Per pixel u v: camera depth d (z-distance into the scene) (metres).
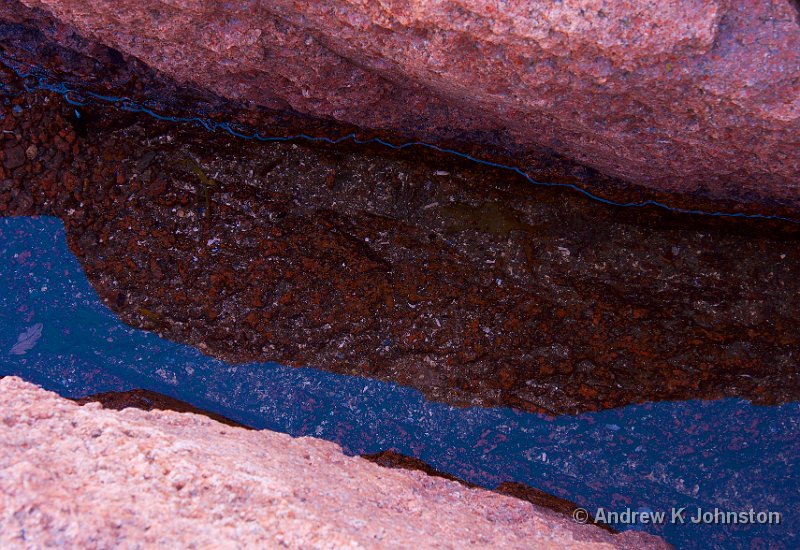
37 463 1.45
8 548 1.26
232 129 3.48
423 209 3.42
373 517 1.70
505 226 3.38
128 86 3.41
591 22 1.78
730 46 1.83
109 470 1.51
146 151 3.48
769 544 3.00
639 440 3.17
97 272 3.45
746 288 3.22
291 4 2.10
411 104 2.97
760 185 2.72
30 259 3.46
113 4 2.15
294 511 1.49
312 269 3.41
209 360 3.38
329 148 3.47
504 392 3.26
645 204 3.32
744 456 3.12
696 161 2.50
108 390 3.35
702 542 3.03
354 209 3.44
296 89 2.87
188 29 2.28
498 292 3.33
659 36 1.79
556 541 1.99
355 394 3.33
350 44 2.29
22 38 3.26
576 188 3.36
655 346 3.22
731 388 3.16
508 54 1.98
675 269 3.27
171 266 3.44
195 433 1.88
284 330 3.38
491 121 3.03
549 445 3.21
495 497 2.25
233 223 3.45
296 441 2.12
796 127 1.99
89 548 1.29
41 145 3.45
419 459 3.24
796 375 3.14
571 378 3.24
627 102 2.13
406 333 3.34
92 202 3.46
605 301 3.28
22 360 3.38
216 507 1.48
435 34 1.99
